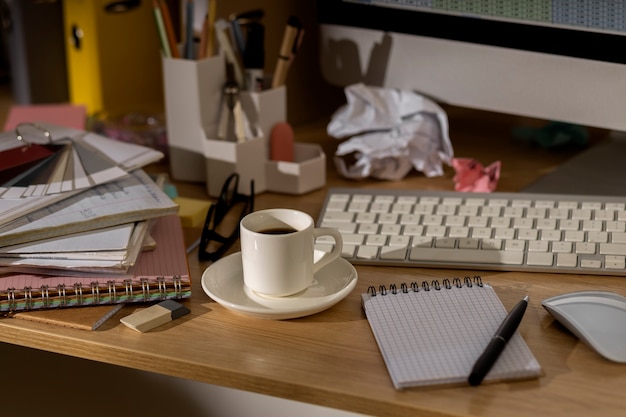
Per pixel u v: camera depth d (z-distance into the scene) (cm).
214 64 105
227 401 105
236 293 76
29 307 75
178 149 109
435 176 110
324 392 63
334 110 138
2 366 103
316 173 105
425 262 82
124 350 69
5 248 78
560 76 97
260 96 104
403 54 110
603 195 97
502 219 88
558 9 95
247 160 102
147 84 149
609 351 65
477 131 126
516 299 76
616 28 91
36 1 147
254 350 69
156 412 106
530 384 63
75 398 102
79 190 85
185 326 73
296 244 73
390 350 66
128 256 78
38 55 151
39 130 101
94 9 138
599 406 60
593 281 79
